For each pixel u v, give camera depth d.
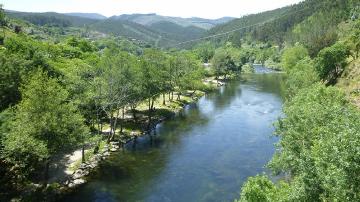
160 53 115.69
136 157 62.81
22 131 42.41
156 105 103.62
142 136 76.44
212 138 74.62
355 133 21.53
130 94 76.38
